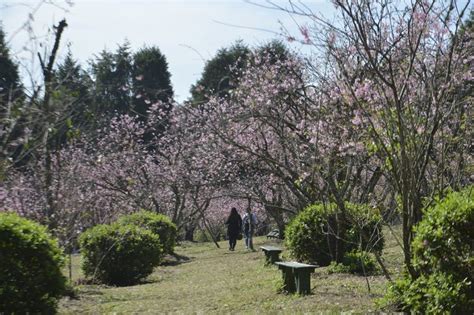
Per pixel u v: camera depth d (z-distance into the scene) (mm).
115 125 25703
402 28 8023
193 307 9727
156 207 26141
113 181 23984
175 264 19969
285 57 17281
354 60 9344
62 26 9867
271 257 15500
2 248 8148
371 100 8016
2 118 8398
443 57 8211
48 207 11859
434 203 7598
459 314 6289
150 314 9234
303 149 13523
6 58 9250
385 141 8289
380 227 12555
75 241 14852
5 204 12688
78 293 11570
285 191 18531
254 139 17234
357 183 12422
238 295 10656
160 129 28625
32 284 8328
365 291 9836
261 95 15391
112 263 14492
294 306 8914
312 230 13570
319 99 12547
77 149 20125
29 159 13023
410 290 6984
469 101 8711
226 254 21938
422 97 7773
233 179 21719
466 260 6301
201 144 23391
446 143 8578
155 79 39500
